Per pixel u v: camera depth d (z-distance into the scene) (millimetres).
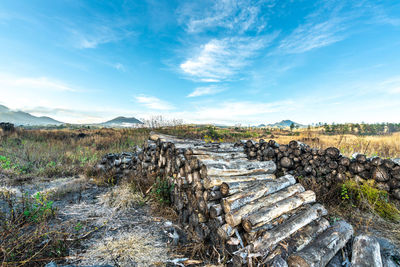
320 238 2408
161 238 2988
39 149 10047
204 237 2818
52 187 5180
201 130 10812
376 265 2084
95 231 3125
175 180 4066
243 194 2736
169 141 4824
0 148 8984
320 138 10406
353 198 3619
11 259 2207
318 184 4051
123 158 6961
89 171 6938
